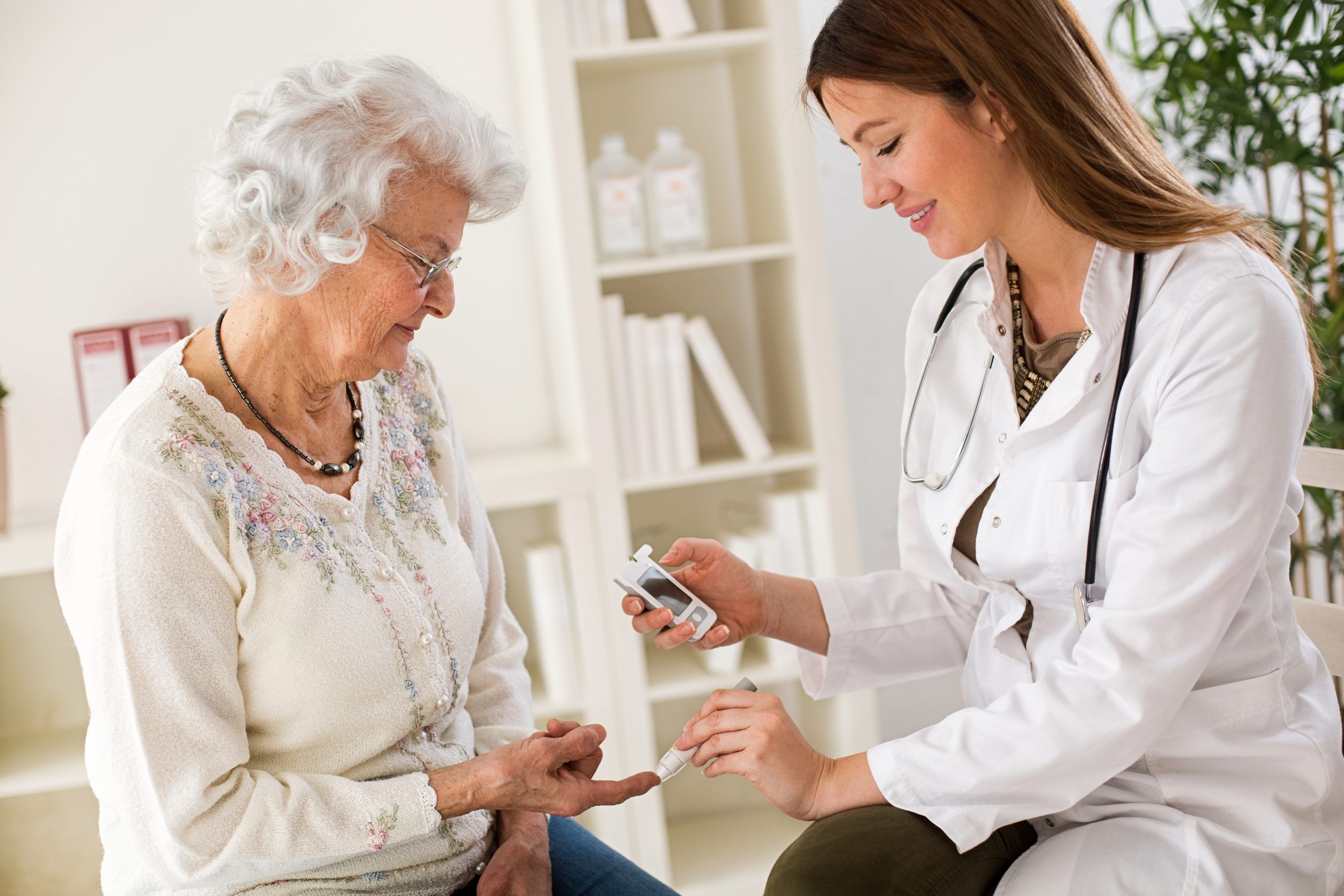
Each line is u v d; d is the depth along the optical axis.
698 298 2.50
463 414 2.48
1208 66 2.02
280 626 1.10
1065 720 1.05
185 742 1.03
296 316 1.13
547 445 2.50
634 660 2.16
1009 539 1.22
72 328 2.31
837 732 2.32
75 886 2.37
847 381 2.55
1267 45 2.00
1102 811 1.15
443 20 2.38
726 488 2.54
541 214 2.29
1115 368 1.14
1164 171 1.16
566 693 2.19
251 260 1.06
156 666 1.02
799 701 2.57
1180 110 2.13
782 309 2.30
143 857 1.05
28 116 2.25
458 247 1.16
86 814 2.36
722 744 1.15
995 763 1.06
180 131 2.31
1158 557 1.03
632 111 2.42
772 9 2.09
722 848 2.36
